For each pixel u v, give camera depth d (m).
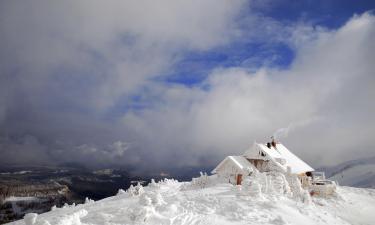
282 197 32.94
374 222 31.80
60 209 38.59
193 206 27.00
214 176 48.91
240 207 26.89
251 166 47.12
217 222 23.22
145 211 21.84
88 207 34.12
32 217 17.67
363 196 44.50
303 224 25.12
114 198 41.59
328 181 44.97
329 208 34.91
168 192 40.69
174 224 21.75
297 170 48.47
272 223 24.20
